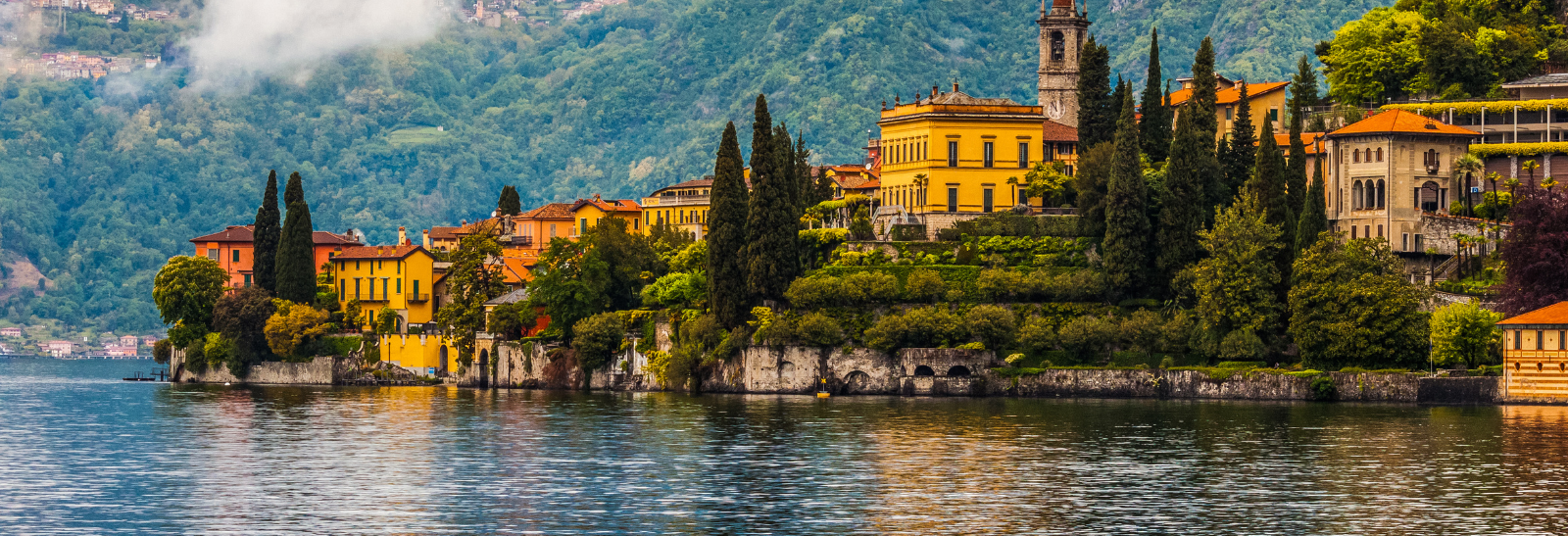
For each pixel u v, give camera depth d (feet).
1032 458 535.60
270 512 445.37
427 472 513.86
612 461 537.24
